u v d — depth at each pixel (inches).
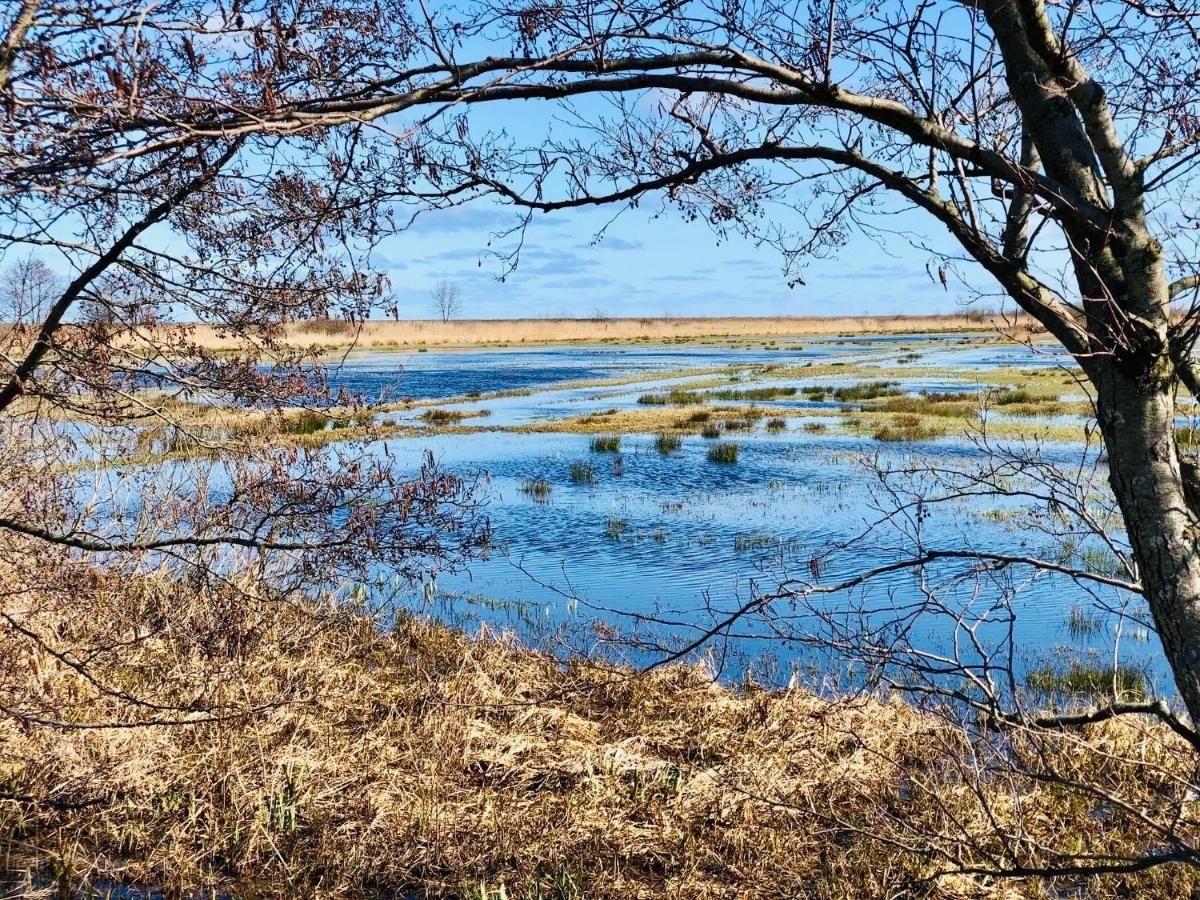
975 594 211.6
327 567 233.3
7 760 232.2
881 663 167.6
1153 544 119.6
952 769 231.6
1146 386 118.2
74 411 183.6
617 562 514.0
